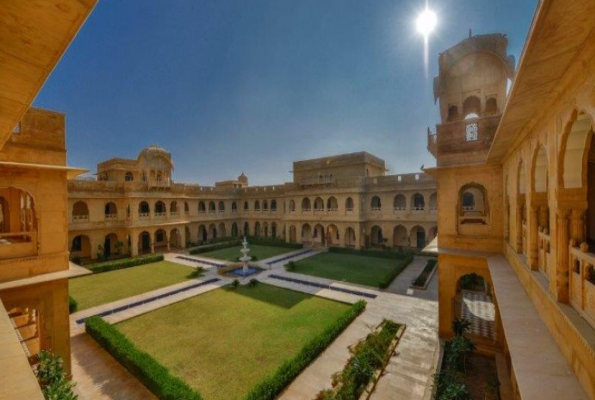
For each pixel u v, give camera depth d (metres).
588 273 4.71
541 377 4.48
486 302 17.30
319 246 39.03
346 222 36.25
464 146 13.16
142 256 33.66
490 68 13.45
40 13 2.94
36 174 10.72
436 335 13.57
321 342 12.34
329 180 38.28
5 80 4.04
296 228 41.06
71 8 2.91
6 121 5.21
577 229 5.21
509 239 11.27
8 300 9.87
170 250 38.38
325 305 17.64
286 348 12.66
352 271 25.67
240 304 17.97
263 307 17.42
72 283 22.95
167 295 19.80
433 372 10.77
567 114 4.91
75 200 31.30
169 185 38.53
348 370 10.48
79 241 33.16
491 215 12.47
